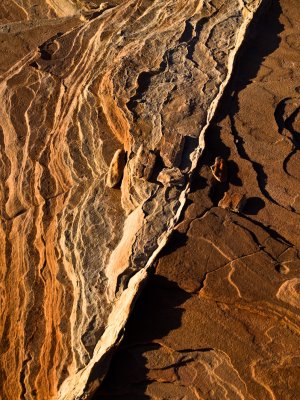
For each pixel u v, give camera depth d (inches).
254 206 308.5
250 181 314.2
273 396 272.2
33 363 341.4
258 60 352.2
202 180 312.2
